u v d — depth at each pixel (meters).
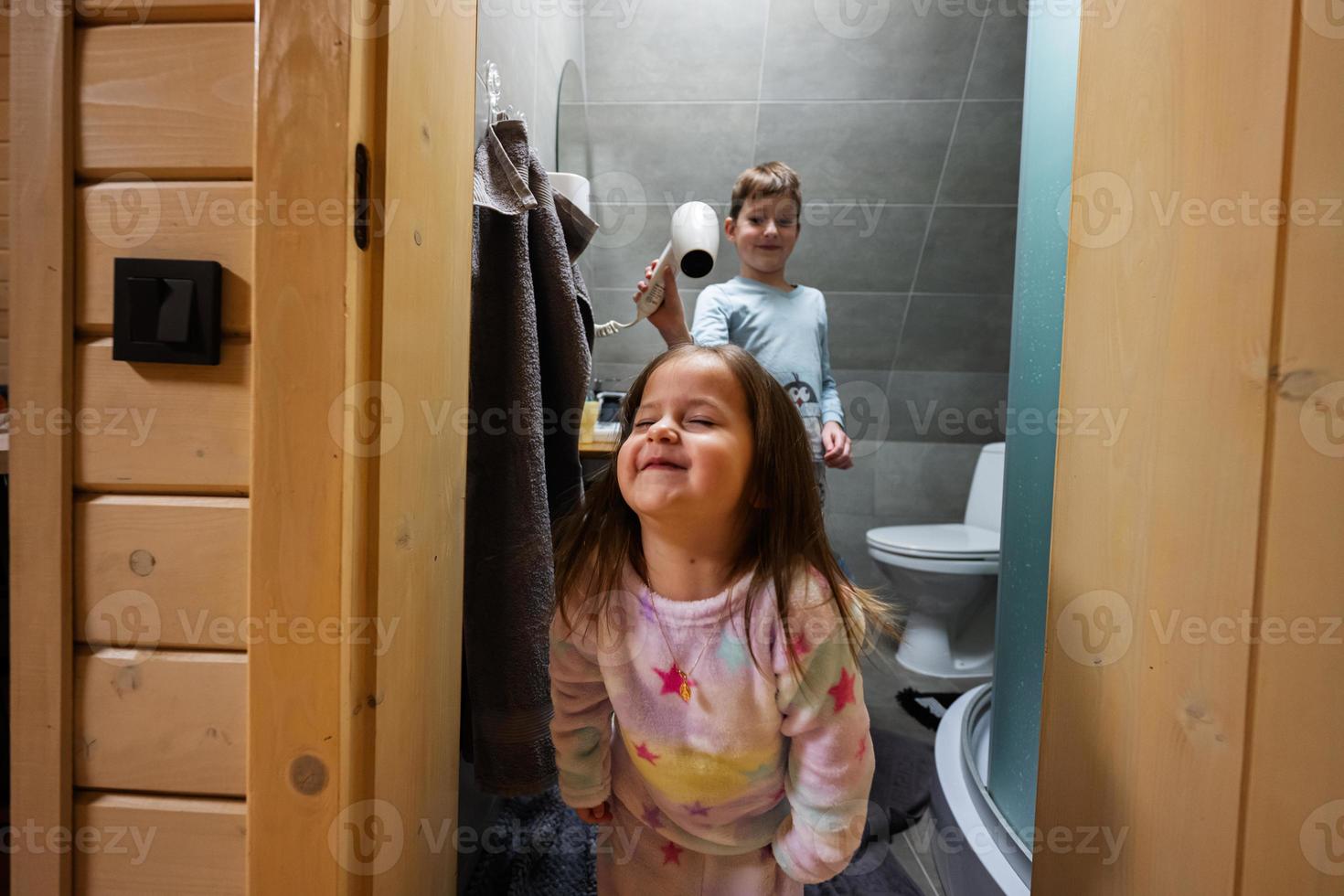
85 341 0.50
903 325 2.04
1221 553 0.50
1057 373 0.77
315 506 0.46
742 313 1.29
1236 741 0.49
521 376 0.78
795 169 1.79
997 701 0.89
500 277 0.79
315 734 0.47
